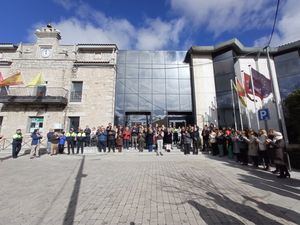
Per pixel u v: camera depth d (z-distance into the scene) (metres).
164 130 16.03
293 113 17.66
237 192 6.32
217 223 4.26
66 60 21.75
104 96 21.17
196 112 21.73
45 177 8.24
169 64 23.77
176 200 5.60
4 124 19.98
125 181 7.58
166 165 10.74
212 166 10.45
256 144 10.40
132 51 23.95
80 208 5.07
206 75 22.77
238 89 17.27
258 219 4.46
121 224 4.21
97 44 22.72
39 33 22.38
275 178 8.09
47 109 20.52
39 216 4.64
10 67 21.62
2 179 7.95
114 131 15.86
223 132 13.95
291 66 21.48
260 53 21.98
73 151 15.30
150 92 22.88
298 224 4.26
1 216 4.65
